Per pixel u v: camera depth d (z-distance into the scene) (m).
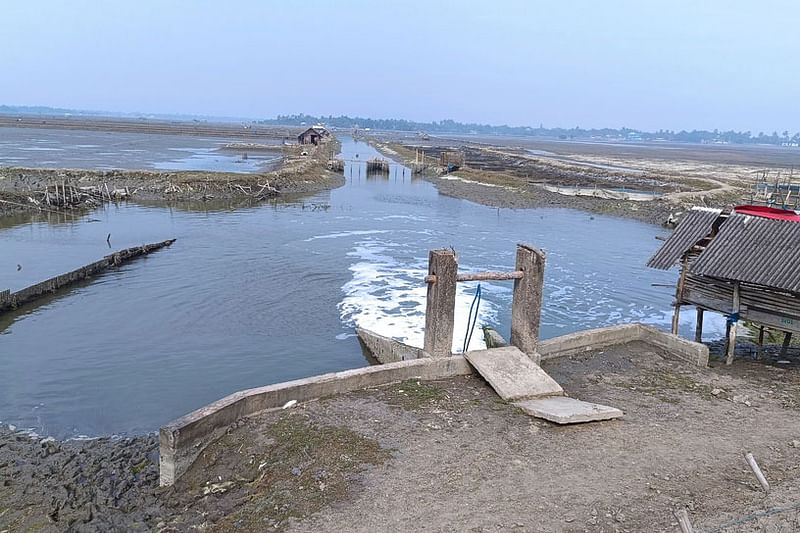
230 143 125.31
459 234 35.91
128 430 11.91
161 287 22.27
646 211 45.97
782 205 29.91
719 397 11.06
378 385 10.91
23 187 42.66
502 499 7.31
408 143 176.88
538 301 12.02
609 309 21.95
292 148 96.50
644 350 13.76
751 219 13.13
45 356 15.66
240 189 48.75
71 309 19.59
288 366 15.56
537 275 11.88
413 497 7.39
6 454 10.59
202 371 15.02
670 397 10.98
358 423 9.35
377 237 33.75
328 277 24.45
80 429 11.91
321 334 18.02
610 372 12.33
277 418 9.52
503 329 19.03
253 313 19.69
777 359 14.05
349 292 22.45
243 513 7.42
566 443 8.84
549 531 6.65
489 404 10.24
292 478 7.96
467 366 11.72
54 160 67.25
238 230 34.22
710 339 18.05
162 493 8.45
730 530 6.57
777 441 9.12
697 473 8.02
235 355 16.14
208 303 20.55
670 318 20.89
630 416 9.99
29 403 12.98
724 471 8.09
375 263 27.30
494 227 39.03
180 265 25.61
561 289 24.48
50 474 9.77
